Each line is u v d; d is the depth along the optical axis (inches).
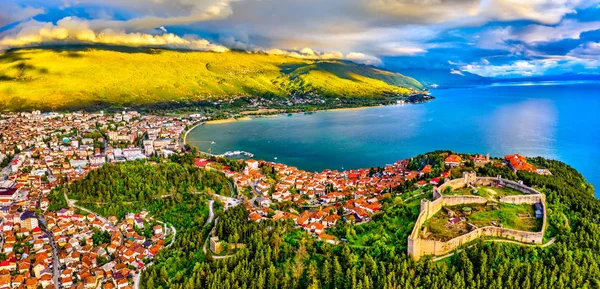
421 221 7785.4
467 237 7229.3
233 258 7746.1
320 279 7017.7
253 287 7003.0
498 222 7760.8
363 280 6678.2
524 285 6323.8
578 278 6481.3
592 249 7086.6
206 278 7347.4
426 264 6815.9
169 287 7367.1
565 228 7593.5
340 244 7751.0
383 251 7263.8
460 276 6456.7
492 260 6771.7
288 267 7352.4
